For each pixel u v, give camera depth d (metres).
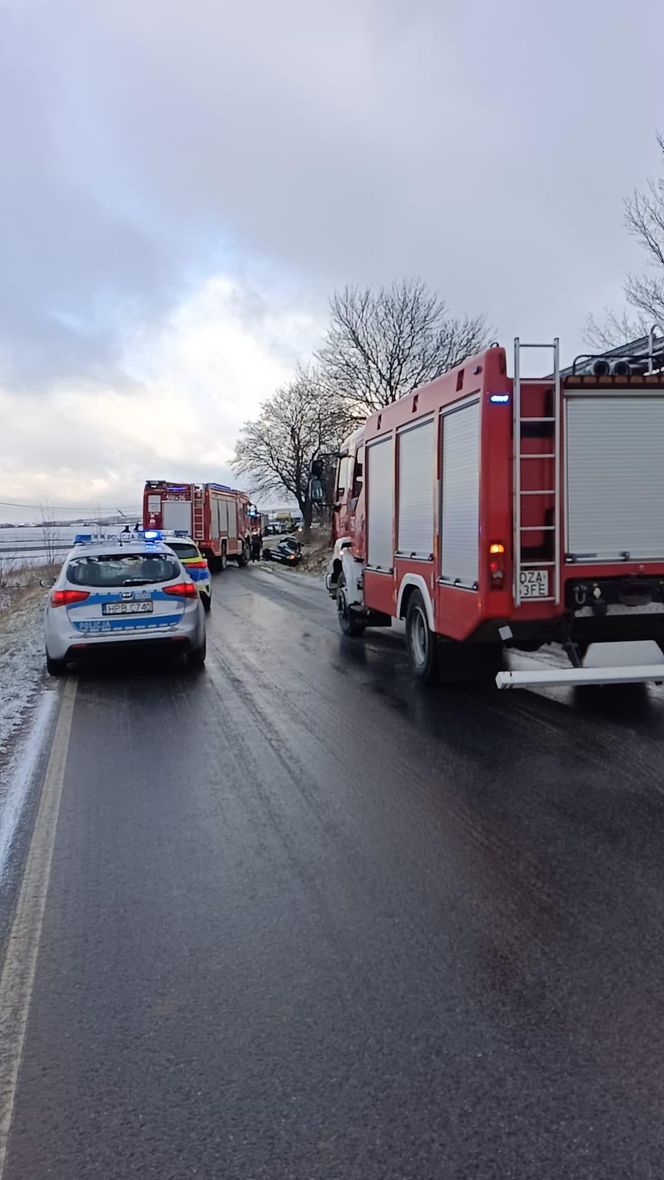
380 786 5.31
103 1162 2.26
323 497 12.78
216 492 29.69
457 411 7.07
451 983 3.07
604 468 6.54
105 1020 2.91
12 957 3.35
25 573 34.56
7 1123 2.42
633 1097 2.44
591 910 3.61
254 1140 2.32
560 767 5.61
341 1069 2.61
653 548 6.63
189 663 9.85
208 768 5.80
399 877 3.99
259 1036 2.79
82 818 4.89
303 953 3.32
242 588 22.69
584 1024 2.80
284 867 4.14
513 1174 2.16
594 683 6.30
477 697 7.88
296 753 6.10
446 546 7.38
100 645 9.14
